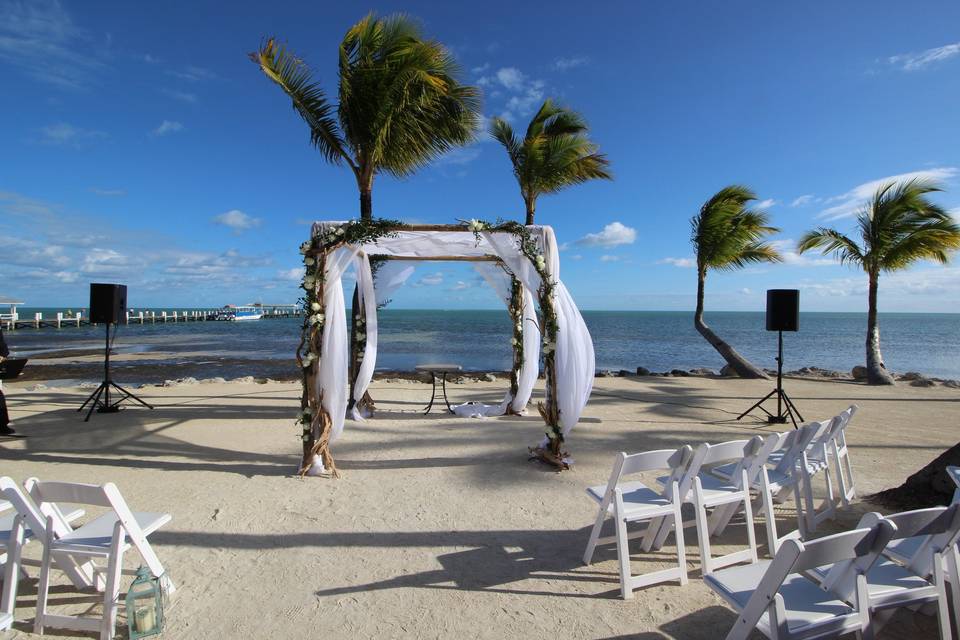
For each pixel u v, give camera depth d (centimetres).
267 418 776
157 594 258
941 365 2003
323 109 810
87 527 279
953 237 1112
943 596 223
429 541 366
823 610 207
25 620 264
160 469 529
